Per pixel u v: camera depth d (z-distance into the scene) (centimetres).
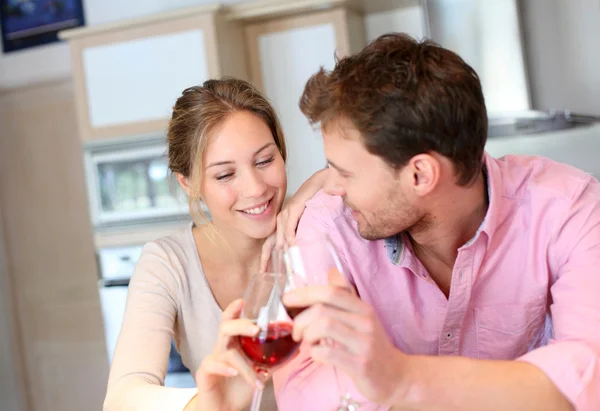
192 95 157
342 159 107
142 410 114
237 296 168
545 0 345
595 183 121
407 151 103
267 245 150
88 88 373
